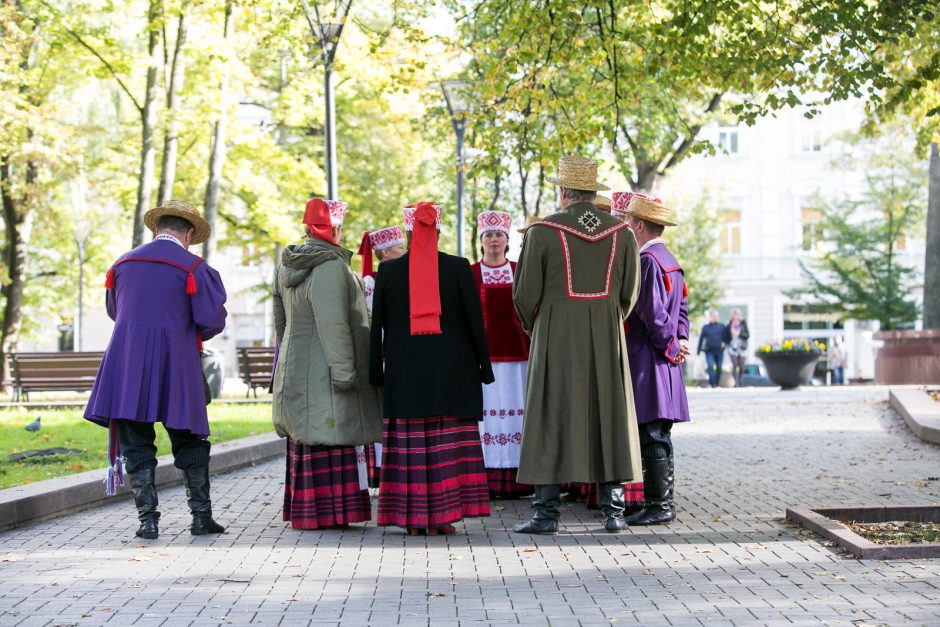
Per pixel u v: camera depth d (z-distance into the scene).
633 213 7.87
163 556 6.57
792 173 47.69
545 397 7.16
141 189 23.14
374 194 31.80
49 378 20.52
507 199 30.20
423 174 31.95
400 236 8.88
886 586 5.46
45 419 16.31
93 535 7.31
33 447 12.01
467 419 7.34
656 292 7.43
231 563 6.34
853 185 47.59
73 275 33.34
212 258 24.59
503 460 8.86
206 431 7.25
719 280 43.38
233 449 11.47
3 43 21.33
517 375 8.89
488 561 6.35
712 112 25.14
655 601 5.27
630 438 7.11
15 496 7.71
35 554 6.62
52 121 22.89
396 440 7.24
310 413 7.38
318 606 5.27
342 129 32.19
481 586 5.68
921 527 7.18
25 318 35.28
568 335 7.14
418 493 7.16
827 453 12.12
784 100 12.17
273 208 25.72
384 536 7.25
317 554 6.62
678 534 7.14
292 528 7.52
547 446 7.11
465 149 22.05
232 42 22.36
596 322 7.15
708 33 11.96
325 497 7.48
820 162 47.62
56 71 24.84
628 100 14.65
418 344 7.12
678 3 12.59
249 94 28.17
